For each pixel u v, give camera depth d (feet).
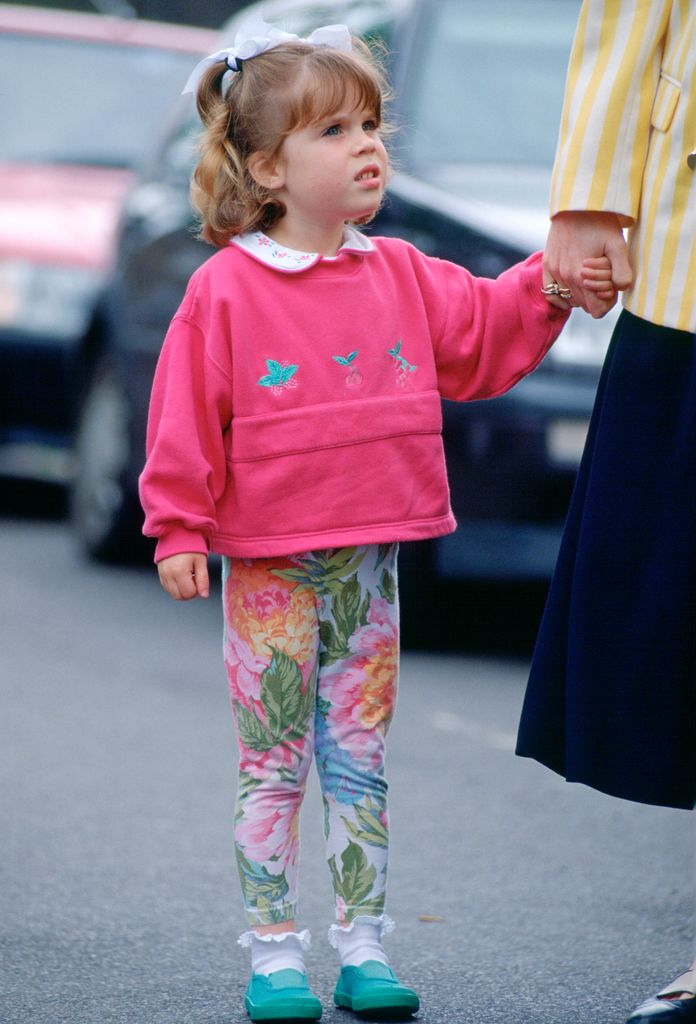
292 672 16.38
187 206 39.29
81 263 48.49
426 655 33.37
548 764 15.66
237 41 17.01
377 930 16.55
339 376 16.26
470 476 30.14
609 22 15.12
